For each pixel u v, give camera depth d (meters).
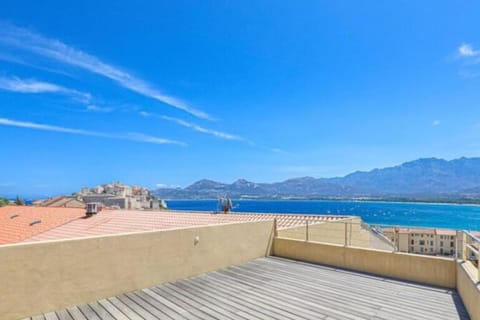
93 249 4.57
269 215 12.12
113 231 10.98
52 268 4.12
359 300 4.80
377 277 6.12
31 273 3.93
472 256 5.26
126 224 12.10
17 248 3.82
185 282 5.62
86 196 37.25
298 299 4.80
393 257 6.23
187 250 5.95
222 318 4.02
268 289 5.27
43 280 4.04
